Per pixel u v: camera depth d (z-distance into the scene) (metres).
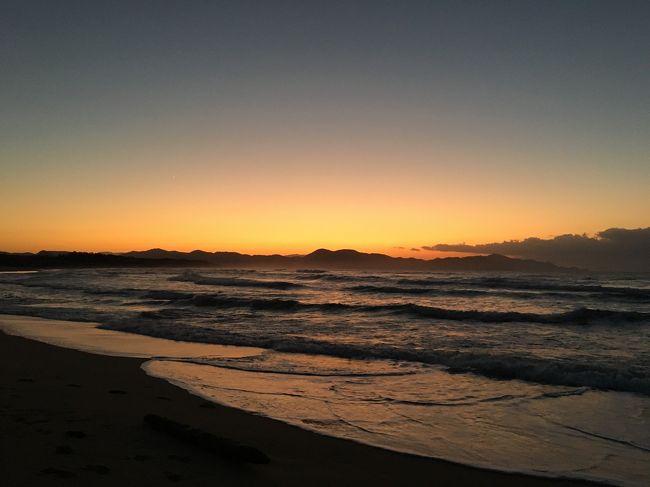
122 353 12.51
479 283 46.12
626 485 5.22
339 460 5.64
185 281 51.38
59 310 22.89
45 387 8.21
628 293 33.53
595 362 11.59
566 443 6.46
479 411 7.82
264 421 7.04
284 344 13.73
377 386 9.34
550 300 30.30
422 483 5.12
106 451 5.17
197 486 4.48
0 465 4.57
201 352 12.80
